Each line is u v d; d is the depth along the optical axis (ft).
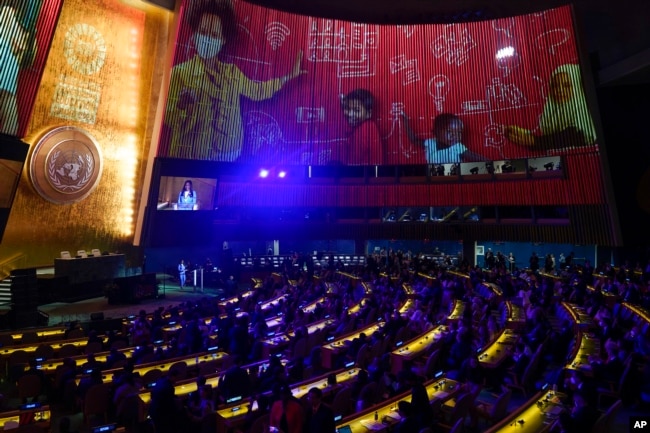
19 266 70.79
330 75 94.68
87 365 37.65
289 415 23.73
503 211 94.58
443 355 41.78
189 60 81.10
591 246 92.48
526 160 90.48
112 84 78.79
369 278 78.59
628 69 79.56
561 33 84.02
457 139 93.40
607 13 87.86
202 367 38.14
